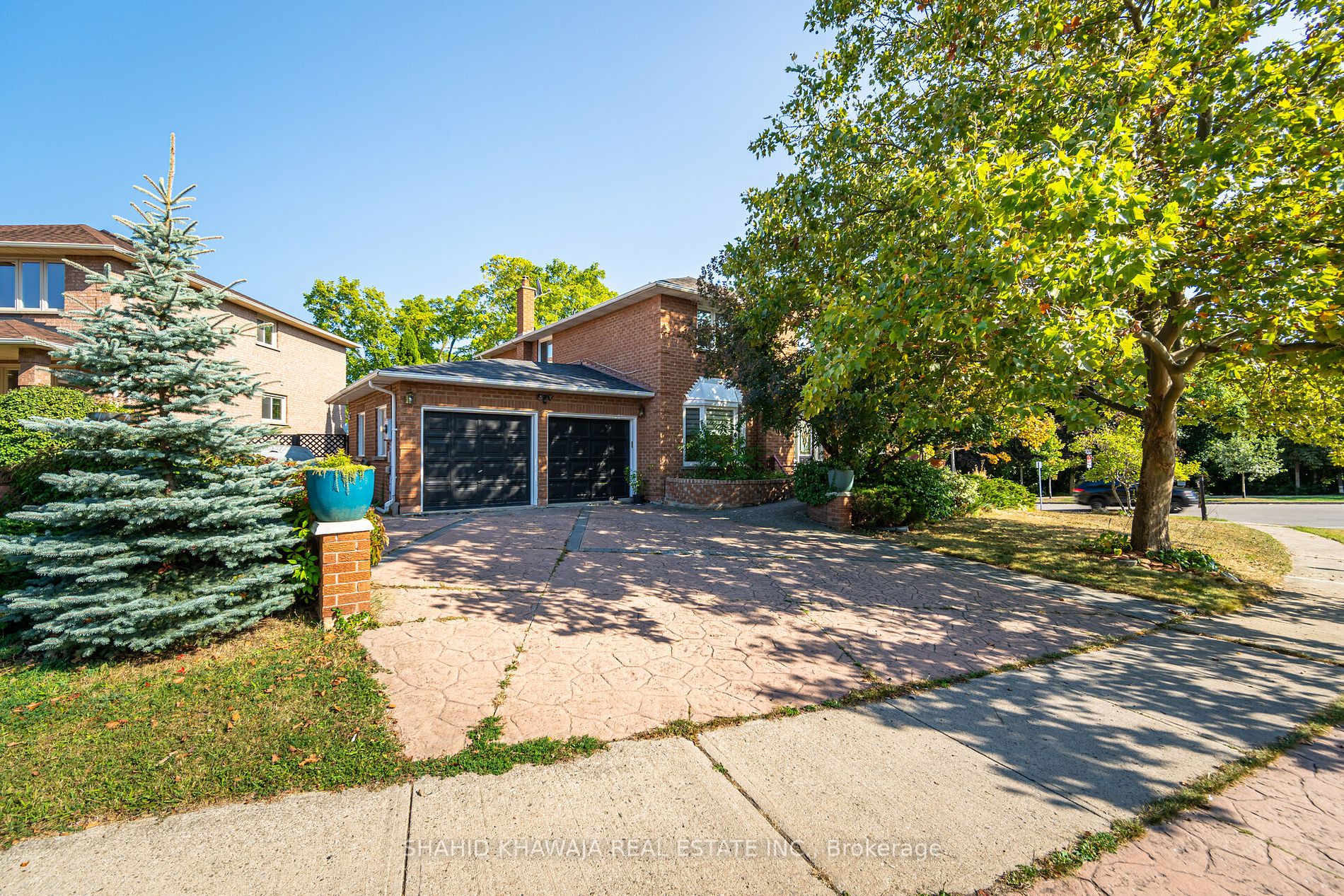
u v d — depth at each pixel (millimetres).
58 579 4219
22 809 2396
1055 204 4301
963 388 8188
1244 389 9031
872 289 6371
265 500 4613
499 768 2762
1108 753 3086
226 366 4250
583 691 3652
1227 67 5598
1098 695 3848
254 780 2615
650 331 14617
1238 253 5469
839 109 8516
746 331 11234
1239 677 4195
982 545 9500
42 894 1959
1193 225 5711
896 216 7656
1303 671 4328
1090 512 17188
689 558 7664
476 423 12312
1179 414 9781
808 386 6246
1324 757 3096
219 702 3355
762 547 8641
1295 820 2525
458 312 32906
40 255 12875
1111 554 8602
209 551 4176
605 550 7926
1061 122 6309
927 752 3051
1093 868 2180
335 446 17812
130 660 3930
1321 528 13750
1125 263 4113
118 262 13336
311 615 4812
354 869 2107
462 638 4461
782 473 15438
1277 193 5281
